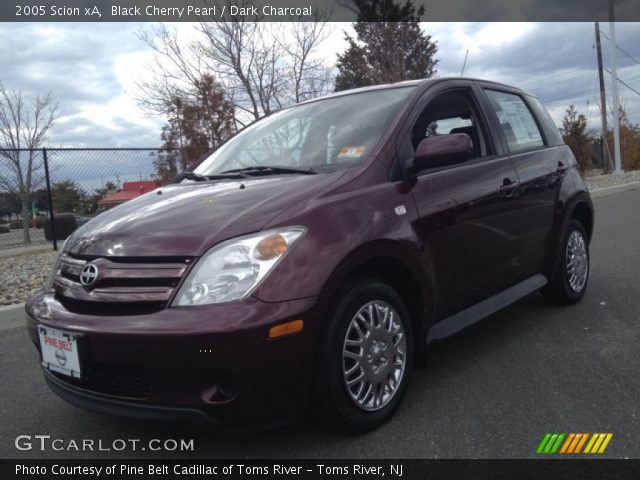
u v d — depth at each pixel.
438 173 3.24
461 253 3.24
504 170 3.73
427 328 3.02
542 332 3.96
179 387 2.22
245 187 2.94
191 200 2.90
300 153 3.40
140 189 11.63
